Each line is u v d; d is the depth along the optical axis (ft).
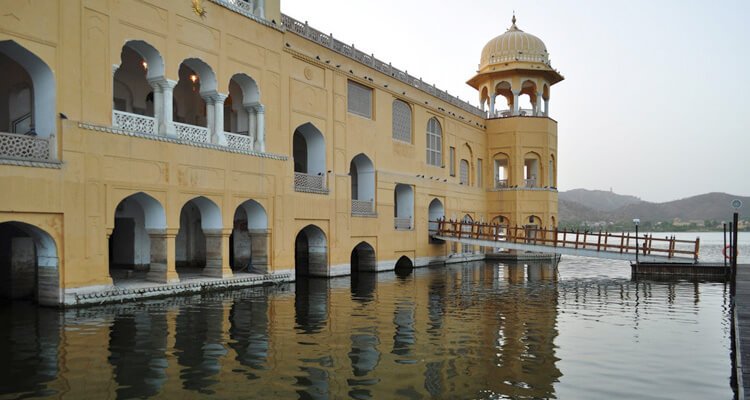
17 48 27.86
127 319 27.12
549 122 83.10
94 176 30.60
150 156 33.76
